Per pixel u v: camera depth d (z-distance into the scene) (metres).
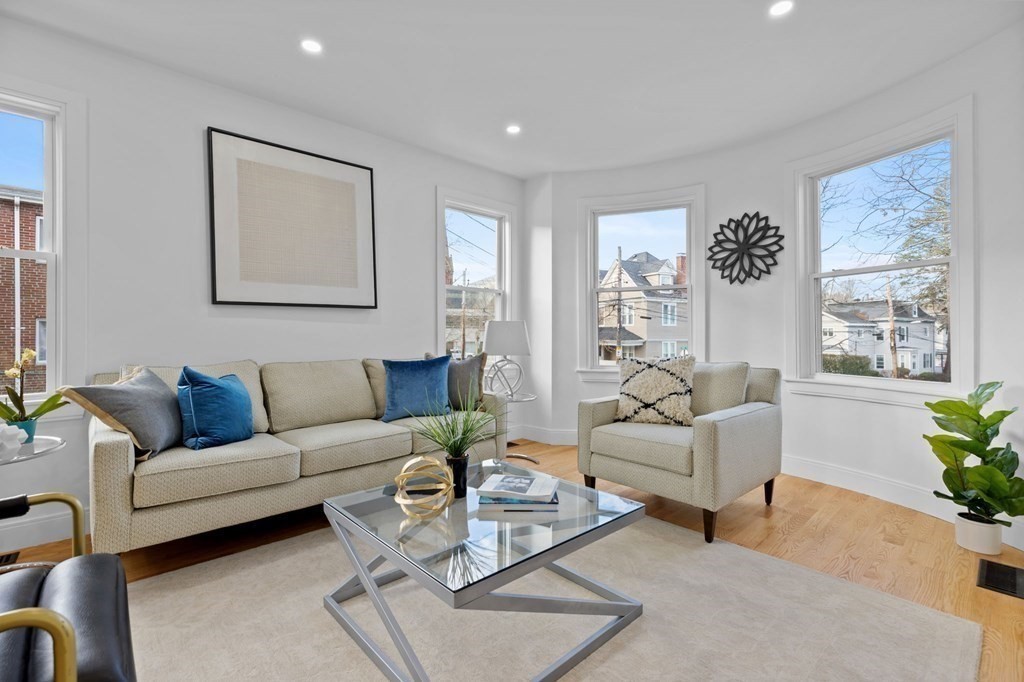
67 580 1.10
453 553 1.43
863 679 1.42
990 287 2.43
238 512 2.18
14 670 0.83
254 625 1.69
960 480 2.31
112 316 2.54
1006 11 2.22
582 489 1.95
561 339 4.48
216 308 2.88
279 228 3.10
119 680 0.84
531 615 1.76
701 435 2.37
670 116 3.31
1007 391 2.36
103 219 2.51
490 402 3.24
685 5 2.19
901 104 2.86
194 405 2.27
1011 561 2.14
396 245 3.74
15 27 2.29
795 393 3.48
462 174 4.18
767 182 3.63
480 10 2.24
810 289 3.47
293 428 2.80
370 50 2.56
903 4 2.18
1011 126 2.34
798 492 3.12
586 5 2.20
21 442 1.71
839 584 1.97
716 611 1.78
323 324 3.34
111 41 2.47
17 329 2.38
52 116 2.44
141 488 1.91
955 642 1.59
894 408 2.91
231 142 2.92
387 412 3.07
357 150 3.52
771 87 2.92
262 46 2.52
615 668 1.48
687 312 4.16
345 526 1.70
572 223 4.46
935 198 2.80
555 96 3.04
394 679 1.40
